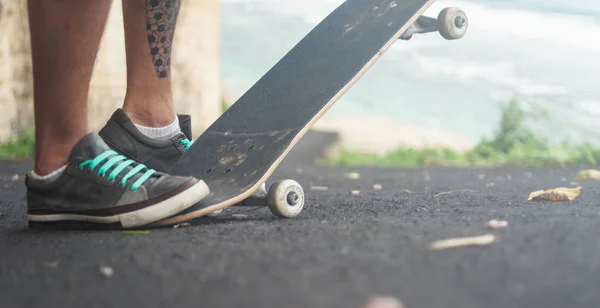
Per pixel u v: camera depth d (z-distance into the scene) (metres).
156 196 2.15
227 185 2.30
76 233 2.15
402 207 2.75
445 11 2.85
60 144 2.25
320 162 10.30
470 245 1.70
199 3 11.50
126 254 1.73
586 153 8.52
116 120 2.48
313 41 2.79
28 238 2.07
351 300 1.29
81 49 2.14
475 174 6.40
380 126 14.76
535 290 1.34
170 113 2.60
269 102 2.59
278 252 1.68
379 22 2.70
